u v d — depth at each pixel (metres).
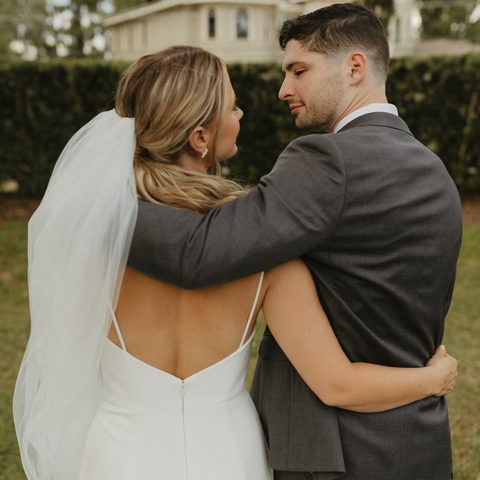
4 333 4.57
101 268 1.17
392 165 1.23
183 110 1.20
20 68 8.48
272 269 1.21
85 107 8.75
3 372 3.88
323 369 1.20
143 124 1.23
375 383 1.21
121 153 1.20
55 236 1.20
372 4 10.06
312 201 1.15
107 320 1.21
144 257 1.14
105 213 1.15
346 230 1.19
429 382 1.28
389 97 8.68
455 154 8.84
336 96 1.42
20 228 7.82
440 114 8.66
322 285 1.24
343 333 1.24
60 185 1.26
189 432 1.24
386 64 1.46
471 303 5.23
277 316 1.22
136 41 17.94
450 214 1.31
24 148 8.80
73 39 30.55
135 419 1.25
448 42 20.12
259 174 8.94
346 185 1.17
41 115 8.69
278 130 8.78
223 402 1.28
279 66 8.66
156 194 1.20
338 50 1.40
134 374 1.25
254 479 1.28
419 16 30.38
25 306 5.26
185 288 1.14
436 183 1.29
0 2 28.48
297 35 1.44
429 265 1.27
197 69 1.23
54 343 1.19
